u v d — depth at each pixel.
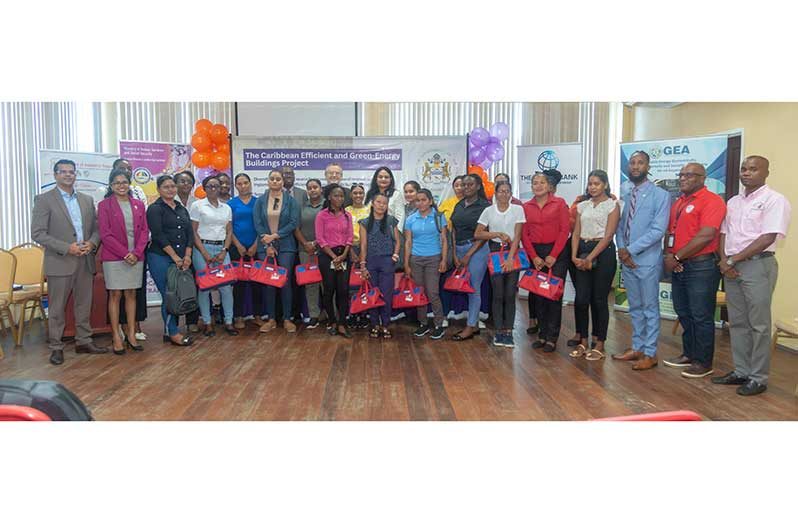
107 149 7.81
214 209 5.28
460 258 5.36
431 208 5.27
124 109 7.83
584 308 4.78
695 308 4.12
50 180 6.13
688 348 4.44
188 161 7.18
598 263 4.63
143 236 4.81
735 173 5.93
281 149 6.52
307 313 6.15
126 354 4.80
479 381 4.03
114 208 4.66
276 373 4.22
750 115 5.86
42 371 4.29
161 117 7.96
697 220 4.04
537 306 5.11
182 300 4.84
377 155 6.56
